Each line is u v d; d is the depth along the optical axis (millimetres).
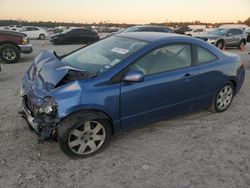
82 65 4340
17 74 9172
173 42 4633
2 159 3830
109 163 3834
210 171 3723
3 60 11594
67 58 4812
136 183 3443
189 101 4883
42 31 34844
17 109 5617
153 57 4348
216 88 5312
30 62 12031
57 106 3588
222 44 20453
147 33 5023
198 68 4887
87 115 3744
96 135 3959
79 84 3717
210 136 4703
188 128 4965
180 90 4645
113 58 4242
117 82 3951
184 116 5465
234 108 6023
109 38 5098
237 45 21234
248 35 30312
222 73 5293
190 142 4477
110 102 3889
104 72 3957
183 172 3686
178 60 4664
